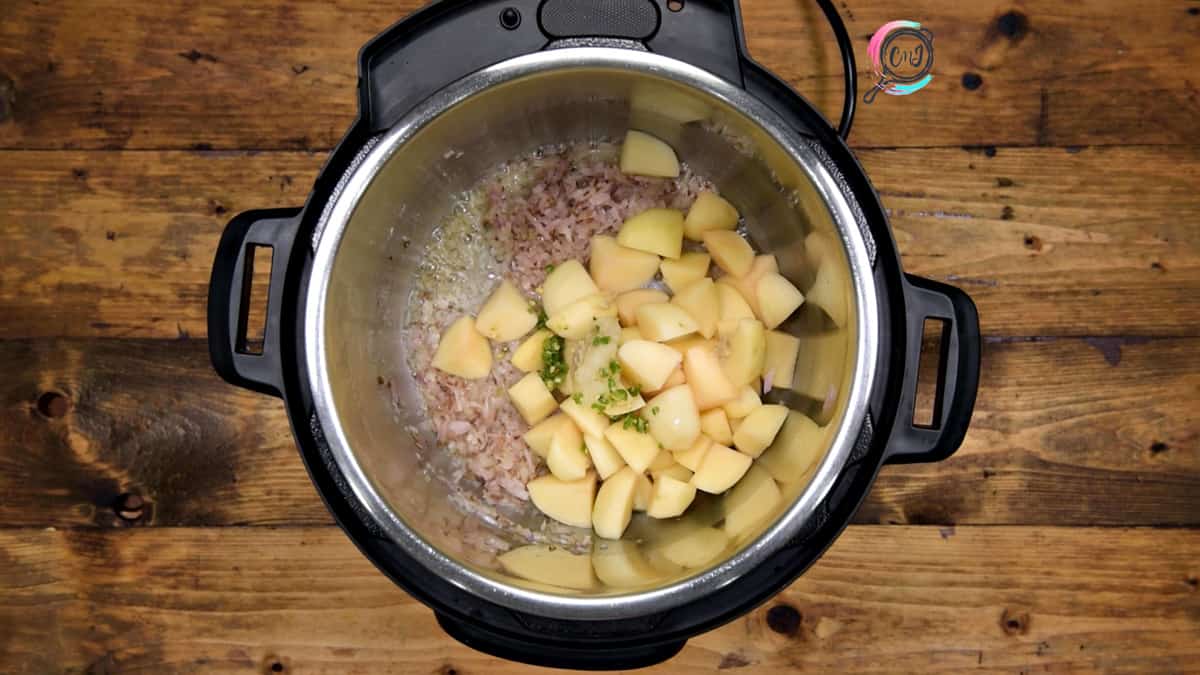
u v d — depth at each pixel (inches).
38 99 45.4
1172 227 45.5
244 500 45.3
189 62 45.3
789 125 36.3
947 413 35.7
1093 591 45.3
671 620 37.2
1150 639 45.3
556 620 37.4
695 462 42.0
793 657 45.4
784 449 41.6
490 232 46.1
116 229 45.4
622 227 44.1
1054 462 45.2
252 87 45.1
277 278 35.7
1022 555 45.4
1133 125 45.5
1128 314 45.4
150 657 45.6
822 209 36.4
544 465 44.9
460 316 45.8
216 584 45.5
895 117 45.1
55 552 45.5
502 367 45.6
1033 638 45.4
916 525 45.4
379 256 42.2
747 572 35.6
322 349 35.9
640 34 36.4
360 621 45.6
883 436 36.0
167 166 45.3
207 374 45.3
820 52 44.9
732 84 35.9
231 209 45.3
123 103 45.3
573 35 36.4
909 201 45.2
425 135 37.6
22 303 45.4
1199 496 45.3
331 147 45.2
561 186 46.1
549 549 42.4
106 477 45.4
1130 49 45.5
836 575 45.5
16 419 45.4
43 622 45.6
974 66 45.3
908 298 35.7
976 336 35.2
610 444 42.2
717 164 43.8
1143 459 45.3
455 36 36.4
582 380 41.8
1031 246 45.3
